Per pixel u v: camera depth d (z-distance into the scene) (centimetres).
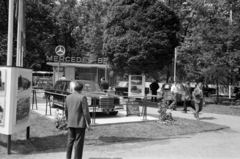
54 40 4459
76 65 2425
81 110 561
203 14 2231
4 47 2838
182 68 2664
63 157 620
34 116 1084
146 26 1959
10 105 612
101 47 3544
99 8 3531
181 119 1212
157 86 2047
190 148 767
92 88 1275
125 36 1983
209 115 1523
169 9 2028
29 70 709
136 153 689
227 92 3462
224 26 2072
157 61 1984
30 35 3167
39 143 719
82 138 564
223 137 950
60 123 876
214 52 1992
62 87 1308
